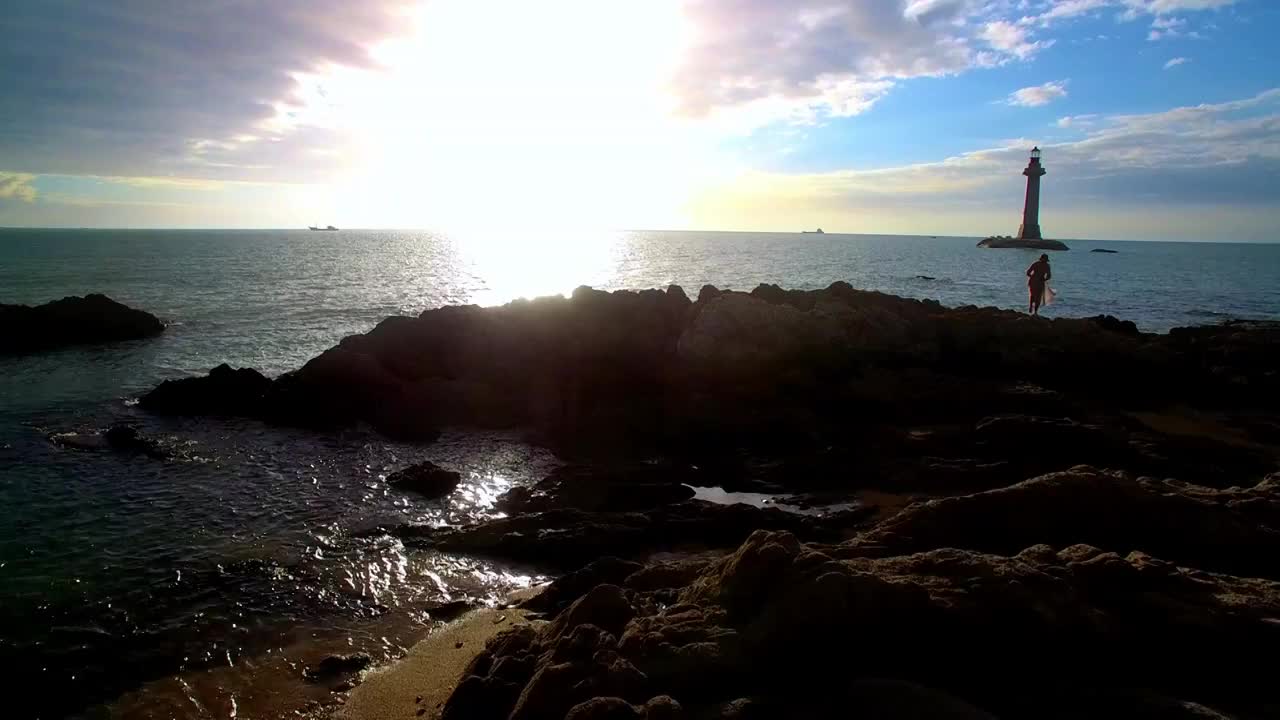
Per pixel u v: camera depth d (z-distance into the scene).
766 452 14.30
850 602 5.70
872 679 5.28
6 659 7.59
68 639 7.96
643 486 12.29
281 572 9.56
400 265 78.62
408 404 17.25
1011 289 51.38
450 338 20.30
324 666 7.43
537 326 20.42
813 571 5.91
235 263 78.00
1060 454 13.00
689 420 15.45
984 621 5.71
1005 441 13.42
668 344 19.69
